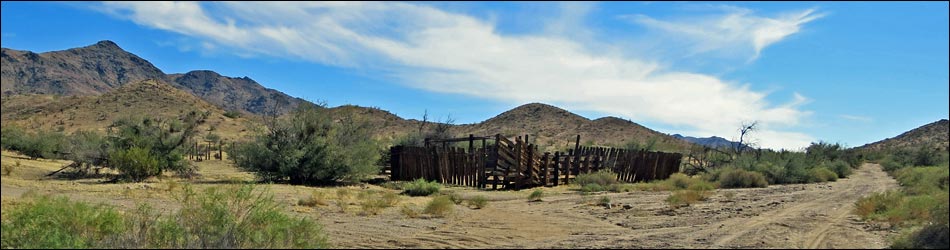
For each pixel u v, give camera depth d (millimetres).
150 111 65250
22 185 21844
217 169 42844
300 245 9391
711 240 10711
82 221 9570
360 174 31391
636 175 40250
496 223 14383
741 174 32094
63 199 10148
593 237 11672
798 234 11266
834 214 15031
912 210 11398
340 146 30453
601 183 32531
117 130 32688
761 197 22297
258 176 30734
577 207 19172
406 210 16500
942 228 9781
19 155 38344
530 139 99188
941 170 11086
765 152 48312
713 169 42812
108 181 27703
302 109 30656
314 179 30219
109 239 9328
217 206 10305
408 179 36188
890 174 39062
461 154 33000
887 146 60844
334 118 32000
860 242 10219
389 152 39719
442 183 33562
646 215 16281
